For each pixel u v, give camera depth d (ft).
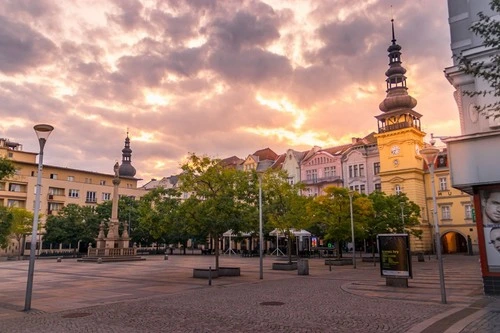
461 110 49.26
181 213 78.59
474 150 47.09
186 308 43.32
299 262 83.76
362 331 31.48
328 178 223.10
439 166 192.44
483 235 48.98
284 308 42.52
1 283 72.13
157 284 67.97
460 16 50.52
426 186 194.80
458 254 181.37
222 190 79.56
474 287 57.36
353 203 116.16
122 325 35.24
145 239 223.30
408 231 151.12
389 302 45.57
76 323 36.50
